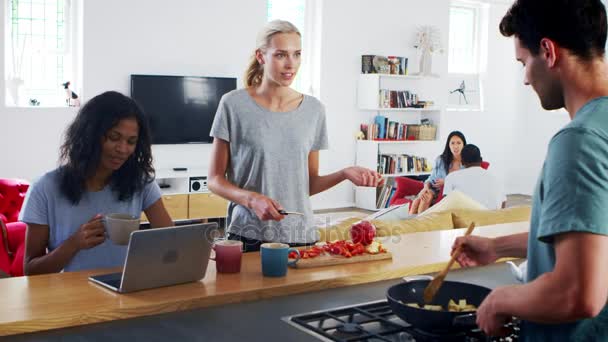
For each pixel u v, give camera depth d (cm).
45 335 153
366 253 224
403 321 165
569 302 112
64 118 684
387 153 893
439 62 932
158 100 721
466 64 1009
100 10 689
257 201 230
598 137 113
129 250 172
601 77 122
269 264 197
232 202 266
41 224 220
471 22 1006
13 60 670
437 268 221
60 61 694
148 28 716
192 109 742
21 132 669
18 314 157
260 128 257
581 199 111
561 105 130
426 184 614
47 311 160
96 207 225
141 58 715
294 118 262
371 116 882
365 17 862
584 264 110
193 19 741
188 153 760
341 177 266
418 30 904
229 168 270
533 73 127
